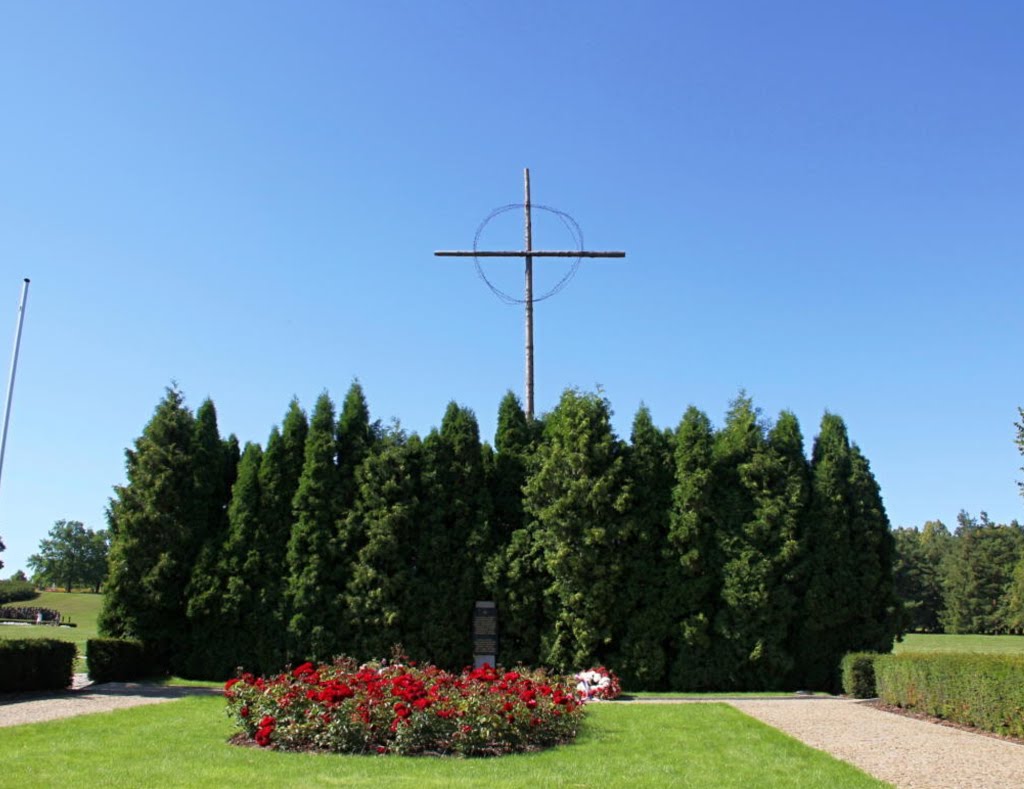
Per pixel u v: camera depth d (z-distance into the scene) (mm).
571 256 28344
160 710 16516
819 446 26000
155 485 26094
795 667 24531
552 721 13078
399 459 26062
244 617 25562
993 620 76062
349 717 11898
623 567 24703
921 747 13008
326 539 25750
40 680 20656
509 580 25297
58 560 118250
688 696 22312
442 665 24781
